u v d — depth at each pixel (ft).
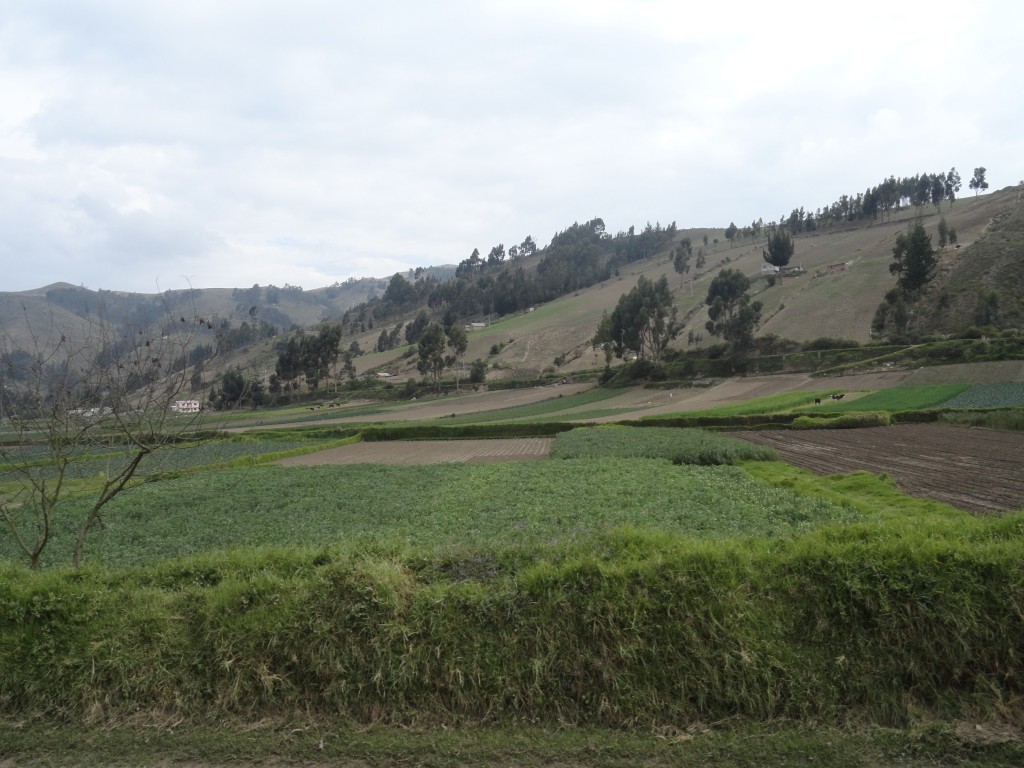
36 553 31.78
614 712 20.07
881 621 20.57
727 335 398.42
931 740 18.54
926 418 164.04
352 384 511.81
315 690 21.56
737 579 21.85
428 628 21.63
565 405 329.31
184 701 21.65
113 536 67.31
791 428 173.88
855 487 75.00
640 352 407.03
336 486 97.76
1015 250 391.65
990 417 149.18
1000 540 22.68
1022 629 19.92
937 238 531.50
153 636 22.79
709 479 85.66
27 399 31.17
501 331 644.27
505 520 62.85
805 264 603.67
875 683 20.08
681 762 18.03
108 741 20.43
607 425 196.85
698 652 20.34
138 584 26.25
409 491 89.15
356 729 20.33
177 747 19.92
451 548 25.88
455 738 19.47
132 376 32.27
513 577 23.18
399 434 209.56
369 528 63.46
